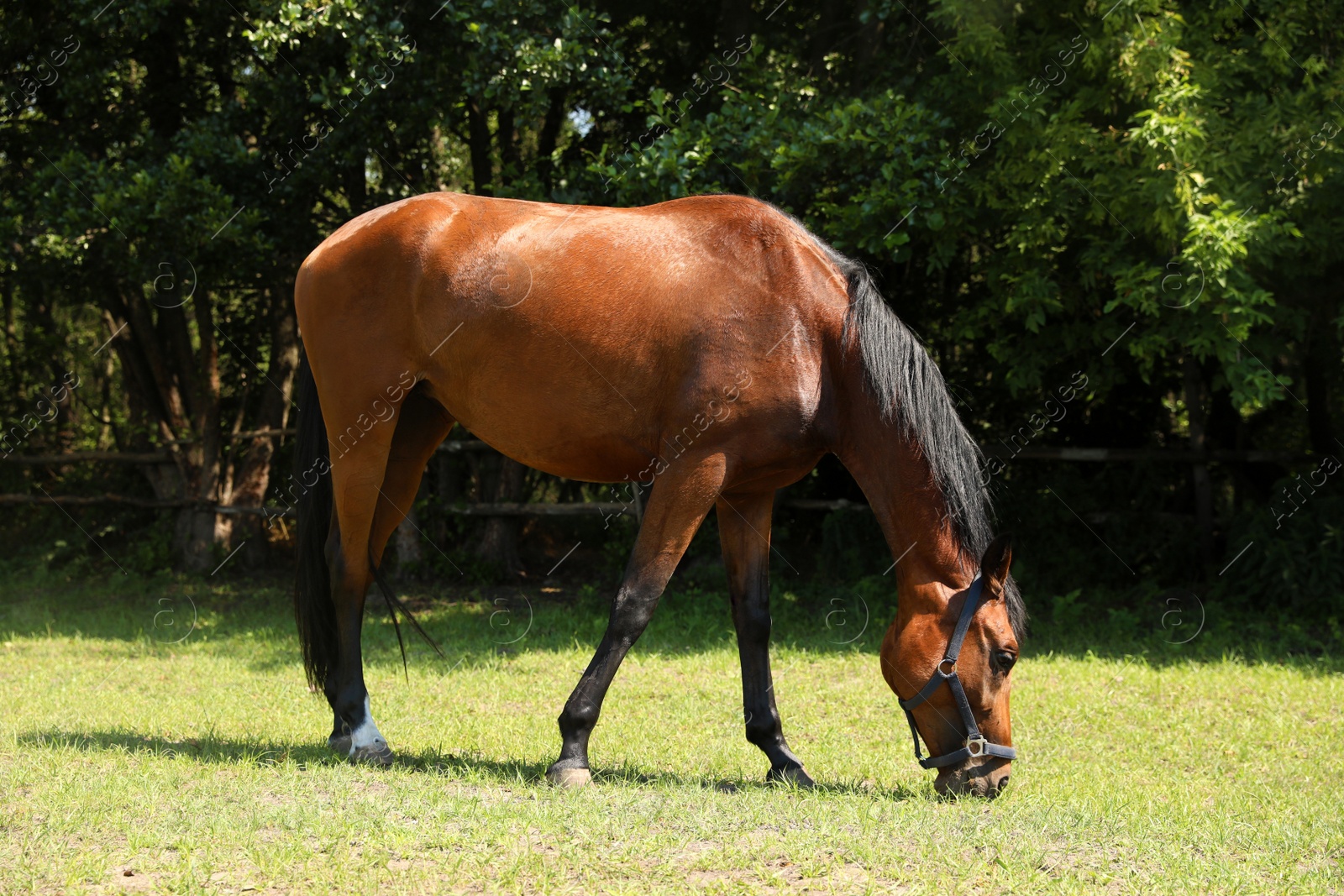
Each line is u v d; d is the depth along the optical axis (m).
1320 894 3.02
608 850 3.25
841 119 7.82
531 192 8.91
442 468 11.55
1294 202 7.61
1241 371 7.59
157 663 7.62
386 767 4.41
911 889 2.99
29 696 6.41
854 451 4.18
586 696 4.10
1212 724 5.81
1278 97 7.78
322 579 4.79
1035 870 3.14
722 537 4.54
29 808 3.54
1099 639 8.30
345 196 10.66
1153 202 7.39
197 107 11.03
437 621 9.27
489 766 4.49
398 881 2.99
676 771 4.64
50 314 13.77
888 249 8.44
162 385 12.37
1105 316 8.46
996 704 3.92
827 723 5.85
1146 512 9.69
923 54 9.30
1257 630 8.22
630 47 10.80
